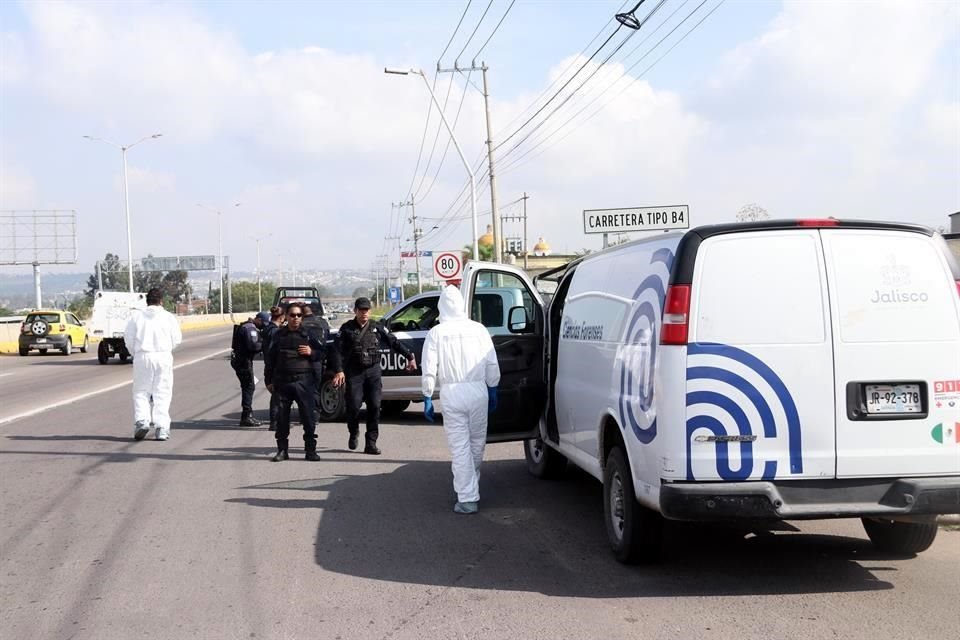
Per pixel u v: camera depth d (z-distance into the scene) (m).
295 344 10.88
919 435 5.51
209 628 5.22
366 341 11.38
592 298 7.43
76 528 7.65
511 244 73.44
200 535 7.38
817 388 5.46
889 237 5.63
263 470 10.37
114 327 31.91
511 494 9.01
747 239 5.57
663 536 6.25
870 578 6.03
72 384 23.23
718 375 5.45
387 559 6.64
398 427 14.02
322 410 14.73
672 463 5.47
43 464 10.87
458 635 5.05
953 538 7.08
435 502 8.62
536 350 9.02
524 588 5.90
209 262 107.81
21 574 6.34
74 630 5.22
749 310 5.49
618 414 6.32
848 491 5.50
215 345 44.91
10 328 45.12
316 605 5.61
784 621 5.18
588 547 6.93
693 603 5.54
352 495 8.95
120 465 10.76
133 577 6.23
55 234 69.31
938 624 5.10
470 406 8.12
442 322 8.31
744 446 5.45
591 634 5.02
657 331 5.68
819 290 5.52
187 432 13.72
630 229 17.55
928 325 5.56
